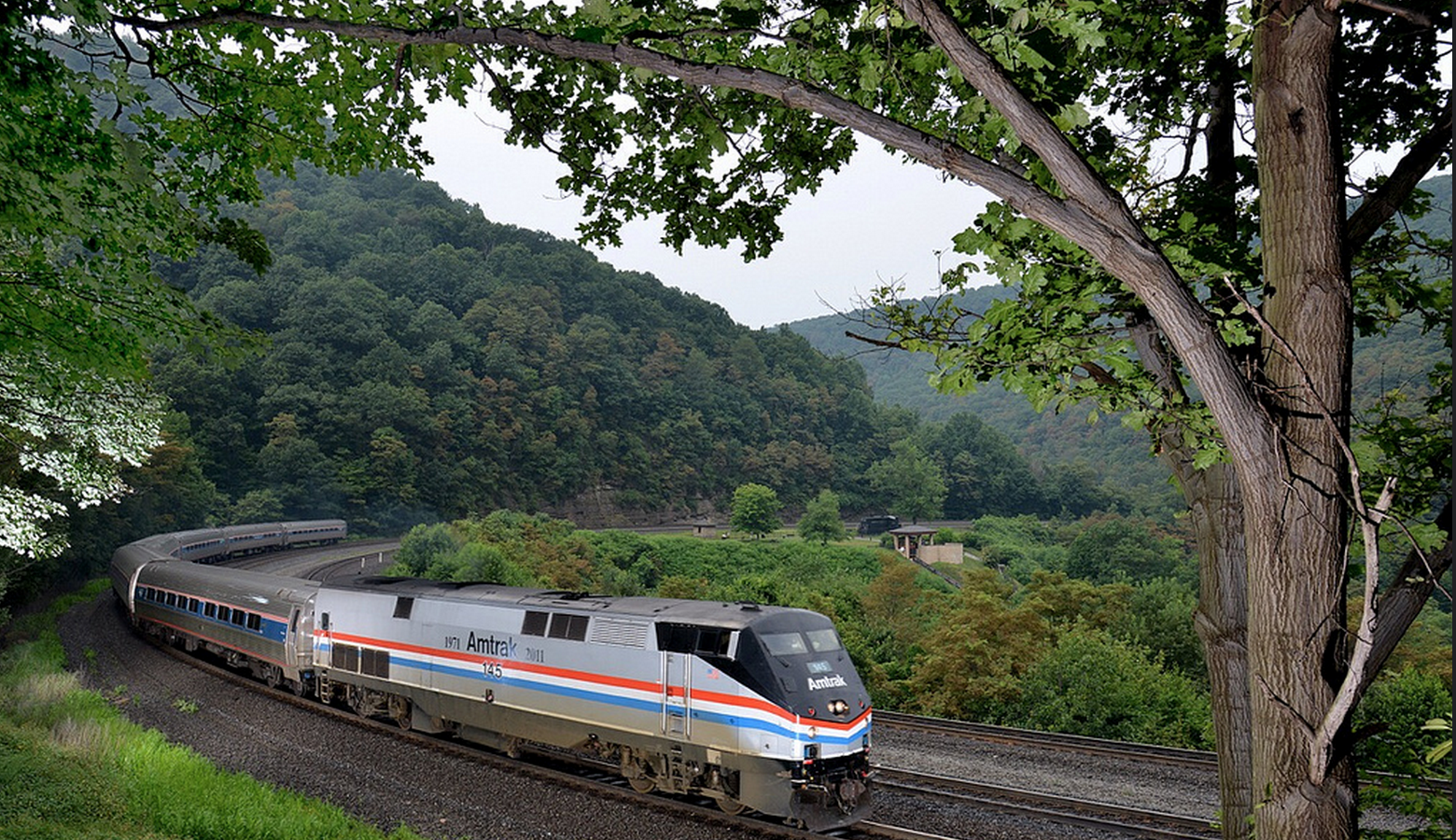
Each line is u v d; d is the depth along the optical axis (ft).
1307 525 12.75
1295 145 13.51
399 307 532.32
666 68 15.71
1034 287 15.75
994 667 94.89
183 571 99.81
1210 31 19.33
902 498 620.08
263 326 477.36
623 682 49.96
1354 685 11.41
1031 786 52.42
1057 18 13.46
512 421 501.97
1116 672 84.23
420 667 62.80
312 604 75.46
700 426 611.88
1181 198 19.53
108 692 79.20
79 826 40.42
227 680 84.23
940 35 13.35
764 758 43.96
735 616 47.37
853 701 45.44
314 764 57.00
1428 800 17.30
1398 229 18.07
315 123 26.32
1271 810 12.84
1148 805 48.42
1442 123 14.94
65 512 49.60
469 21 18.22
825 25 16.75
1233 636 17.83
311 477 350.23
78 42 18.90
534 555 235.61
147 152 23.32
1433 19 14.76
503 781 53.11
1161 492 615.16
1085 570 304.91
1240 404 12.88
